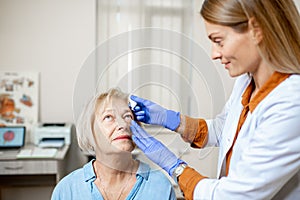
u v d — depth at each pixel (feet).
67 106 9.43
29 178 9.23
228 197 2.93
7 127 8.93
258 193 2.86
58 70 9.30
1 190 9.37
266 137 2.80
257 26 2.74
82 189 3.37
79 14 9.14
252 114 3.15
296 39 2.86
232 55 2.89
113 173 3.32
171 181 3.48
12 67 9.20
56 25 9.14
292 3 2.91
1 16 9.00
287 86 2.89
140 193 3.37
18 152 8.20
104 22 7.68
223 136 3.72
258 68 3.05
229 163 3.50
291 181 3.08
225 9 2.75
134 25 7.25
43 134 8.77
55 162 7.93
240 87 3.76
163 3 6.77
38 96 9.33
